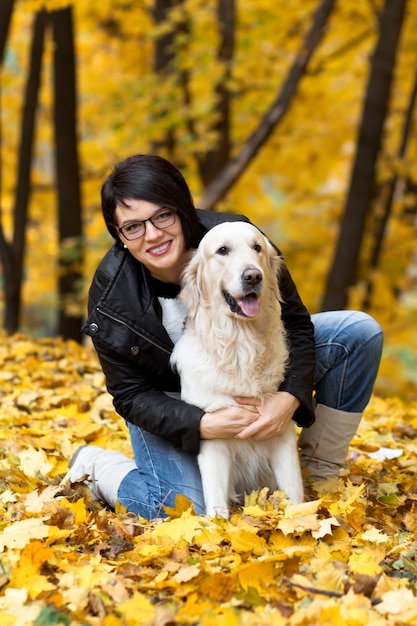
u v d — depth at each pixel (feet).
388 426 18.31
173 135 38.27
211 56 35.86
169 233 11.55
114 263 11.91
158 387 12.35
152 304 11.81
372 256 43.32
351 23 40.98
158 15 37.73
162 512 11.81
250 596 8.77
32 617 8.22
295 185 46.29
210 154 38.50
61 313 36.65
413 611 8.21
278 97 32.63
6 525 11.01
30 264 48.98
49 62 45.21
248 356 11.36
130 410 11.88
